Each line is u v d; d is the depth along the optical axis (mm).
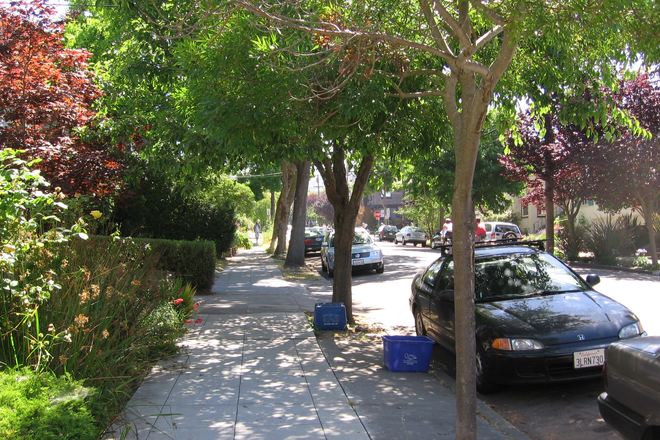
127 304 5984
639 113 17688
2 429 3203
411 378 6520
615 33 5598
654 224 22422
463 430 3992
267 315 10453
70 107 10508
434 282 8242
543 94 9242
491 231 28391
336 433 4680
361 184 9953
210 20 7617
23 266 4742
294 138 8172
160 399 5457
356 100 7367
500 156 23125
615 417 4062
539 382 5918
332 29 6793
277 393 5754
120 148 12617
